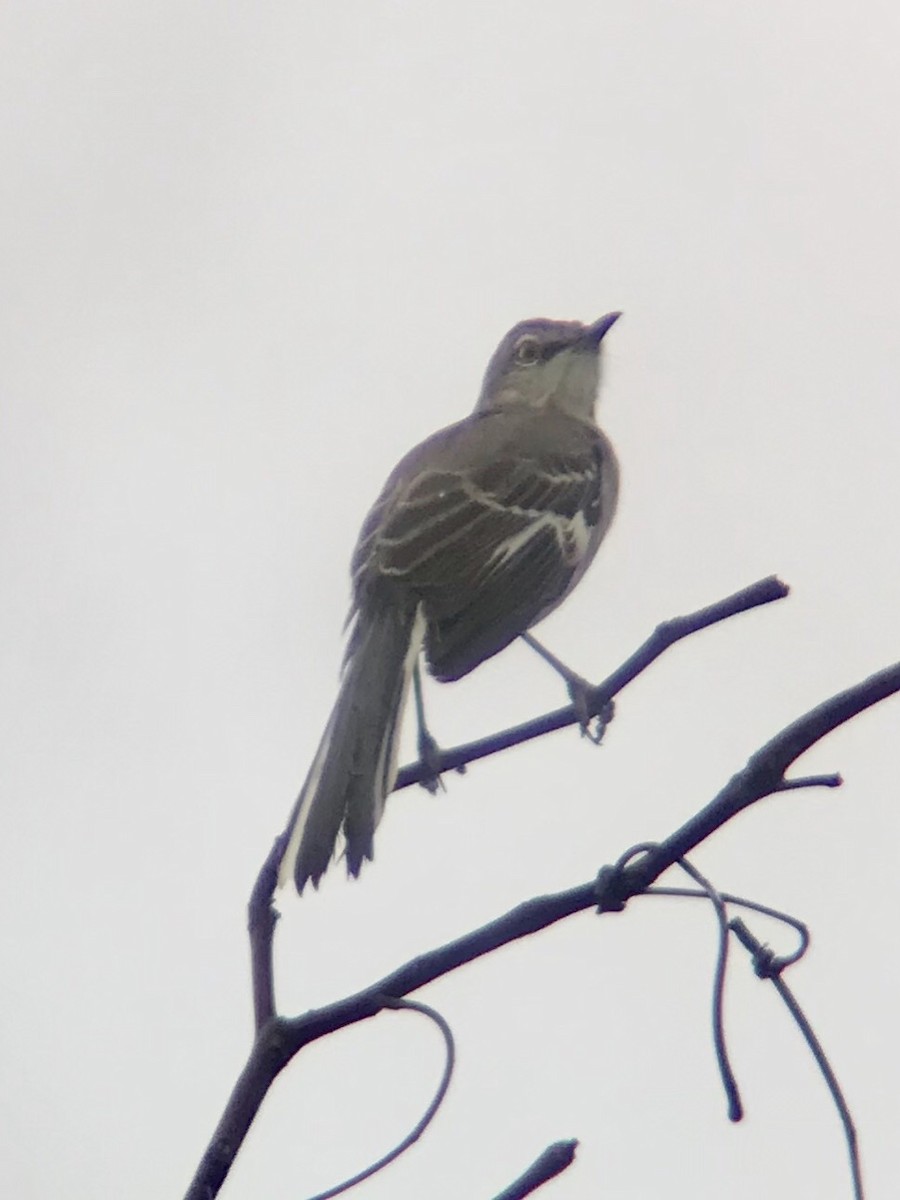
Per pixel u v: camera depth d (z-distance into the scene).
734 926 5.91
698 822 5.61
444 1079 5.53
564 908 5.60
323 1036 5.51
